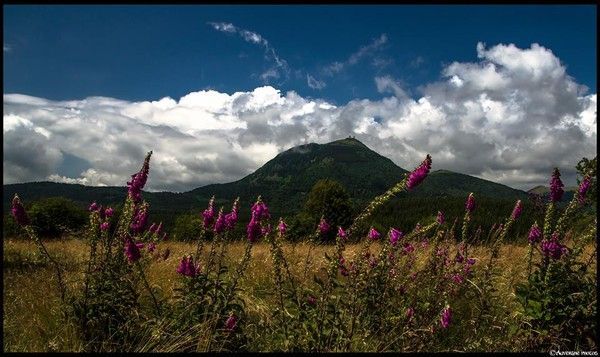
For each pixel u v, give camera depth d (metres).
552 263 4.55
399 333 4.35
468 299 5.15
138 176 4.49
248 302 5.23
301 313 4.21
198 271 4.48
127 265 4.59
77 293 4.72
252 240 4.51
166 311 4.48
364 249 4.49
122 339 4.26
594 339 4.36
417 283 4.84
